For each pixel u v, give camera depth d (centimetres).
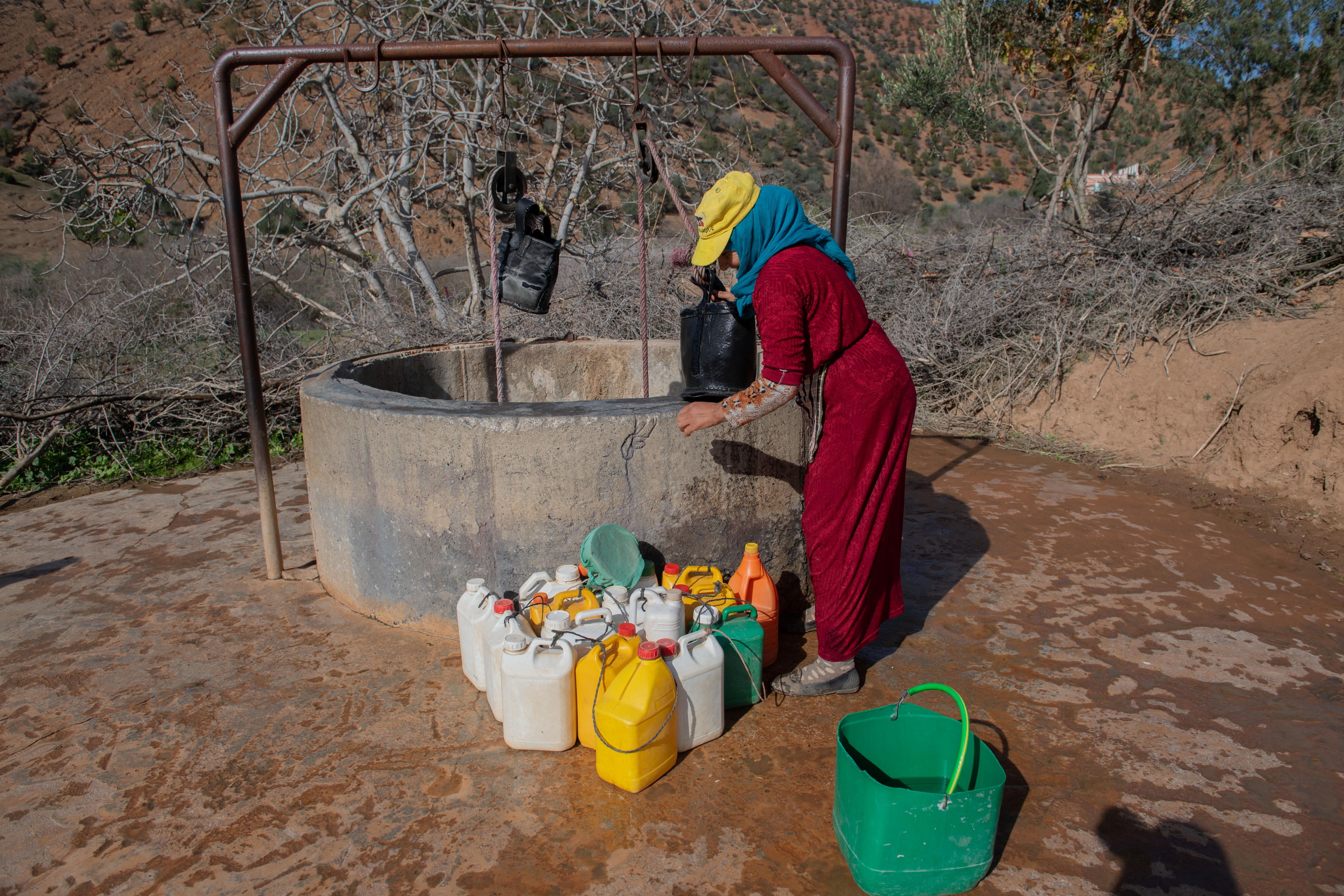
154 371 700
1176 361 621
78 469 593
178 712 282
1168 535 450
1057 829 223
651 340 508
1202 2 893
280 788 243
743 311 286
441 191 1036
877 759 225
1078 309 711
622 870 209
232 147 353
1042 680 300
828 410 260
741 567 304
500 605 266
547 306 361
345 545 347
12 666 316
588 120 1460
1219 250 689
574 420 295
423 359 462
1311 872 207
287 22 877
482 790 240
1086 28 888
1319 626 341
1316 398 495
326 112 958
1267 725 271
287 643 329
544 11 910
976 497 520
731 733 268
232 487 561
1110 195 860
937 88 1032
